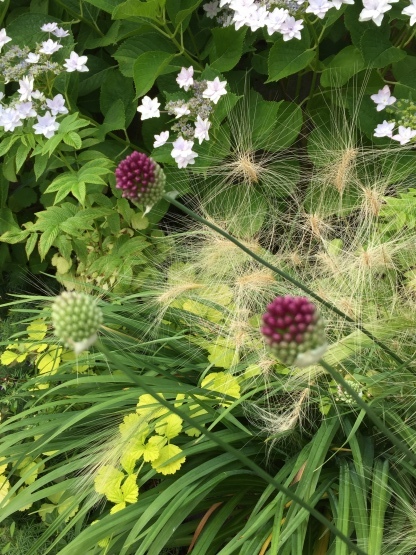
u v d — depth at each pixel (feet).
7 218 2.58
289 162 2.37
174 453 1.64
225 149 2.23
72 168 2.48
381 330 1.73
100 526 1.53
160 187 1.35
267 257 1.95
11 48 2.32
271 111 2.26
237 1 2.02
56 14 2.60
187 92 2.29
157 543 1.50
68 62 2.26
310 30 2.16
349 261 1.79
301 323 0.94
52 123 2.17
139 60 2.17
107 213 2.27
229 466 1.70
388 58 2.13
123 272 2.30
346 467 1.63
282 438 1.78
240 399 1.63
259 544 1.51
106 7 2.25
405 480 1.65
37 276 2.77
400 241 1.82
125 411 1.86
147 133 2.51
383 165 2.12
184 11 2.10
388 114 2.22
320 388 1.71
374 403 1.72
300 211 2.15
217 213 2.30
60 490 1.67
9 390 2.15
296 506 1.50
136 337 2.07
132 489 1.60
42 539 1.65
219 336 1.88
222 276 2.00
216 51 2.28
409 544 1.51
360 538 1.44
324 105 2.36
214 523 1.65
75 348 1.00
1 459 1.97
